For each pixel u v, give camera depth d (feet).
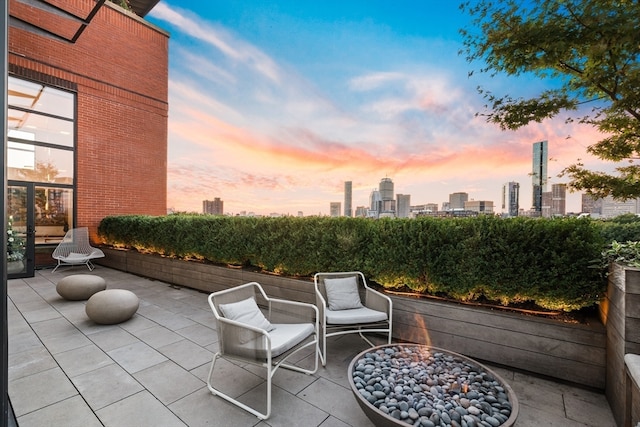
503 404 5.43
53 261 25.13
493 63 10.25
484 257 9.61
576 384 7.87
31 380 8.06
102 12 27.17
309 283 13.28
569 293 8.32
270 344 6.75
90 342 10.66
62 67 24.84
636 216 10.86
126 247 25.93
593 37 8.22
